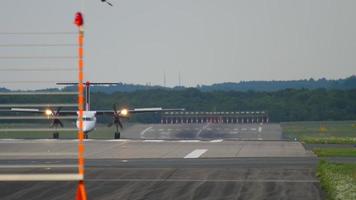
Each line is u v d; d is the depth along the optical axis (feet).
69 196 291.79
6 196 291.79
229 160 487.61
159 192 305.12
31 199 283.18
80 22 148.66
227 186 325.01
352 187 307.17
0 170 399.85
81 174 155.12
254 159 497.46
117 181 348.18
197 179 354.54
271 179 352.69
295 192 302.25
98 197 289.12
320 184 331.36
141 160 491.72
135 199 282.97
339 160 483.92
